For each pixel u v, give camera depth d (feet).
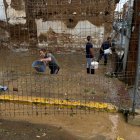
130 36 28.66
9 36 48.57
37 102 24.56
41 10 47.96
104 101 25.70
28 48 48.16
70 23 48.34
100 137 20.86
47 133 20.98
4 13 48.01
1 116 23.09
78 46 48.44
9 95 26.22
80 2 47.37
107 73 35.19
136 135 21.62
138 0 26.37
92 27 48.08
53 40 48.88
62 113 23.58
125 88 28.99
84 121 22.63
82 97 26.73
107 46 39.93
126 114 23.36
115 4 46.60
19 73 35.91
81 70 38.29
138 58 21.95
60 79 33.01
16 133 20.77
